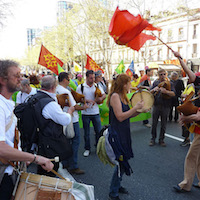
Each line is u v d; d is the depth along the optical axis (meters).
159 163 3.97
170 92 4.48
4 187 1.51
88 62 8.16
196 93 3.03
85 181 3.36
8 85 1.53
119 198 2.81
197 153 2.86
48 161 1.58
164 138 5.42
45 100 2.20
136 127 6.53
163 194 2.96
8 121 1.53
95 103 4.36
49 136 2.19
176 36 29.94
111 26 2.43
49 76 2.45
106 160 2.60
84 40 25.62
